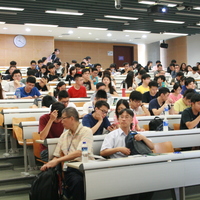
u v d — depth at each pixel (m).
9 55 18.00
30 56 18.34
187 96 5.61
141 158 3.13
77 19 13.87
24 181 4.37
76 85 7.23
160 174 3.21
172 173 3.28
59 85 6.62
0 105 6.19
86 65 14.58
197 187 4.07
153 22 14.80
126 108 4.04
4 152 5.34
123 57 22.05
